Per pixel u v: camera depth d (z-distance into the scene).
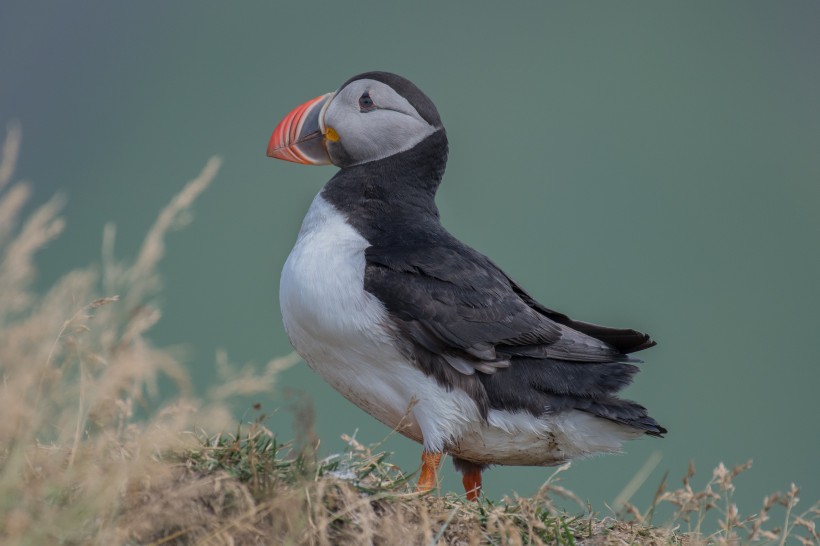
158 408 6.83
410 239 10.05
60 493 6.66
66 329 6.70
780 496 8.07
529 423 9.82
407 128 10.73
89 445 6.68
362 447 8.23
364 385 9.77
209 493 7.14
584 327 10.49
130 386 6.62
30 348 6.48
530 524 7.84
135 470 6.54
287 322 9.90
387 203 10.45
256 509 6.86
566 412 9.91
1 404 6.20
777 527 8.16
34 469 6.65
